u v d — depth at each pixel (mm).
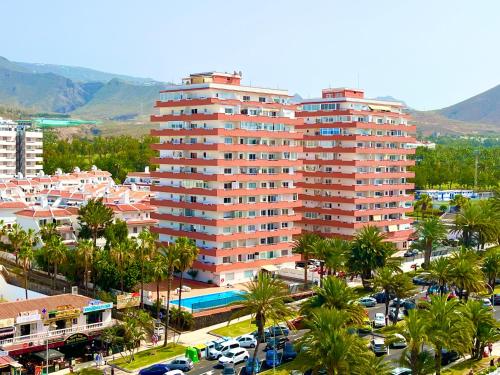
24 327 117125
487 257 157125
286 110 180875
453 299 111812
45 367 112438
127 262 146875
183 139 174250
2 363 105688
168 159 175375
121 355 120562
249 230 169250
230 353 113438
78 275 158500
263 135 172375
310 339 87688
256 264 168625
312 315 104312
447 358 111938
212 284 161750
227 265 161875
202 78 178125
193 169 171125
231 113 168750
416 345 91875
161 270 131375
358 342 87688
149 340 129250
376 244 156250
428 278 136875
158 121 178625
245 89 175000
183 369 108688
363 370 84188
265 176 172625
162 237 173375
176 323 135875
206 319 137750
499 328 116250
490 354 116875
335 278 111750
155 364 111250
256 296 103188
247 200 169750
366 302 145375
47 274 171375
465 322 101562
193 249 130750
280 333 124562
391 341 96875
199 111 171125
